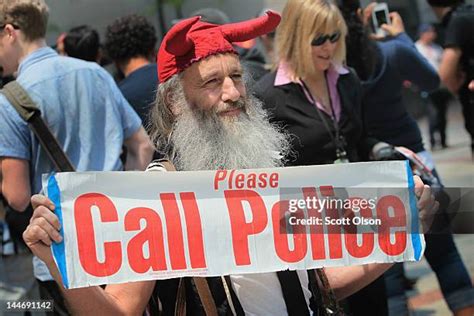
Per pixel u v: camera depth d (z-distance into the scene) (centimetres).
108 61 1004
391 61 879
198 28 445
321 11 684
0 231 855
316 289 448
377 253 424
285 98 692
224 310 426
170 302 435
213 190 418
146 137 722
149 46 894
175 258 412
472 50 949
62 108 664
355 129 712
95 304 409
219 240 415
